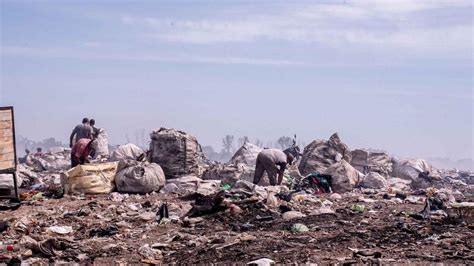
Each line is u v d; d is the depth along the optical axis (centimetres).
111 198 1897
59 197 1975
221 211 1534
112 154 2561
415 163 2819
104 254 1141
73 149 2214
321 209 1617
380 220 1488
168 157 2202
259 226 1407
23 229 1359
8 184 1945
